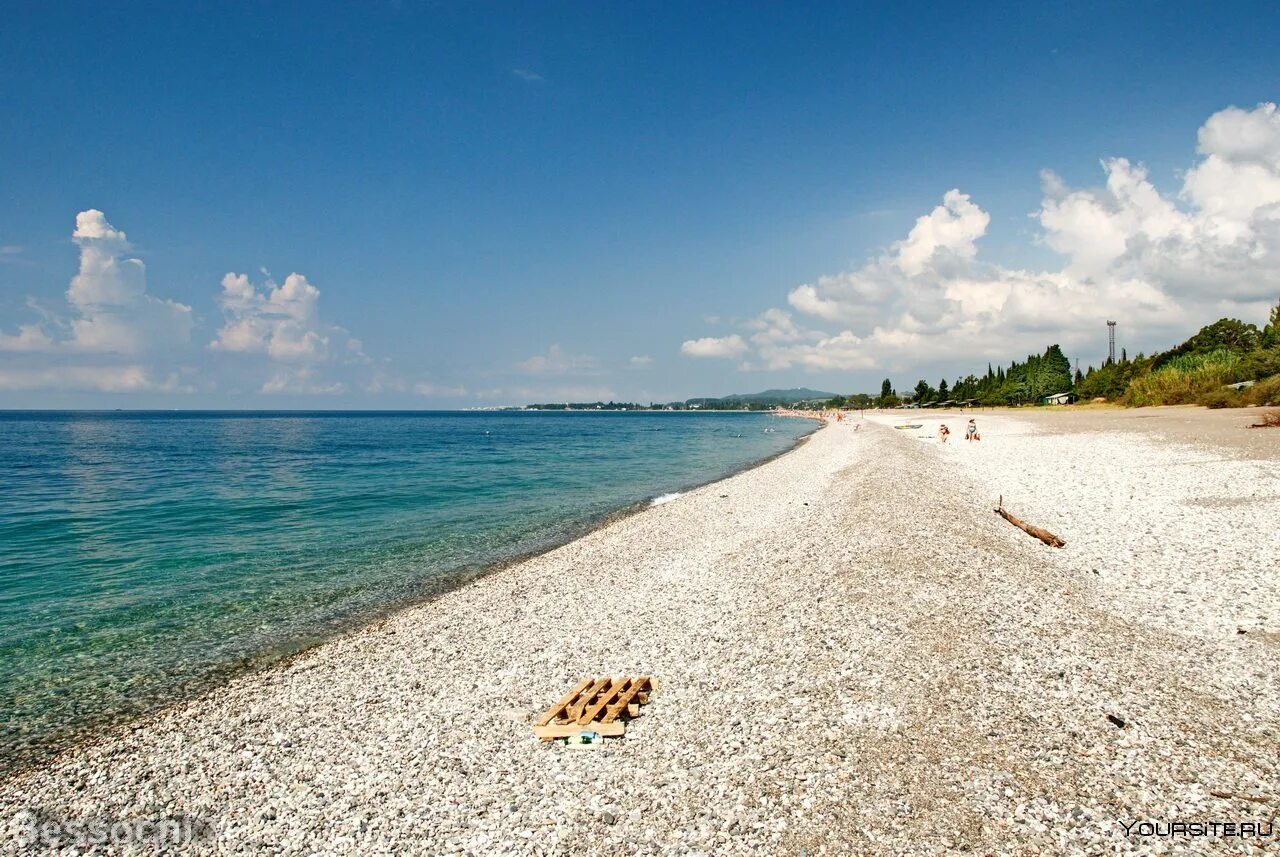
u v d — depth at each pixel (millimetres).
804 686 9836
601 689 10281
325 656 13188
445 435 117188
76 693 11734
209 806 8195
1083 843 6340
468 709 10453
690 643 12484
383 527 26609
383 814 7789
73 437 107438
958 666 9953
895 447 48188
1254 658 10438
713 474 46250
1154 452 34281
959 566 14867
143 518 28766
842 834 6680
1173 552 16453
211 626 15078
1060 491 26031
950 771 7512
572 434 119938
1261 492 21594
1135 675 9727
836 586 13977
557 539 24094
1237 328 92625
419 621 15094
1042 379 146625
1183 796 6961
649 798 7664
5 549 22797
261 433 125750
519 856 6883
